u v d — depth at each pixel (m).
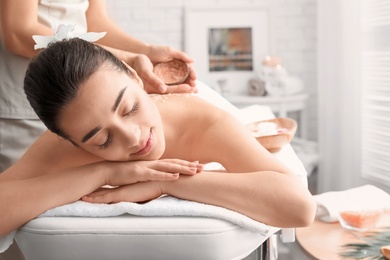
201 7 3.60
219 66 3.63
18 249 1.70
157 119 1.14
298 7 3.61
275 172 1.14
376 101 2.79
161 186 1.13
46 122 1.09
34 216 1.11
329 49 3.02
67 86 1.02
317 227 1.93
